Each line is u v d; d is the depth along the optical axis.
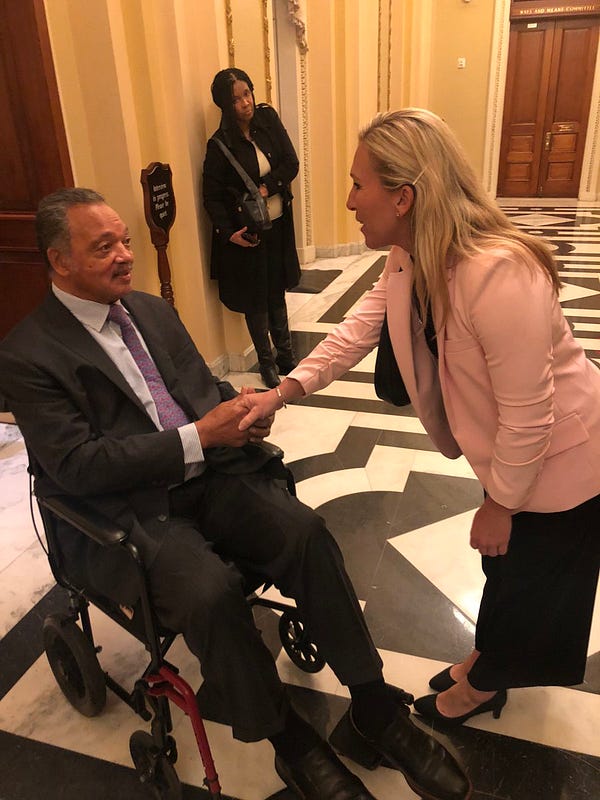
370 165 1.23
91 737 1.77
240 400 1.62
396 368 1.54
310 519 1.59
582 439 1.31
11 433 3.51
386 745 1.54
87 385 1.55
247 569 1.65
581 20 9.73
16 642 2.11
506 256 1.16
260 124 3.58
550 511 1.36
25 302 3.51
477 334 1.22
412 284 1.34
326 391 3.84
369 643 1.56
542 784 1.60
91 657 1.71
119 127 3.16
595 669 1.92
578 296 5.50
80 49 3.05
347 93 6.36
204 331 3.78
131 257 1.56
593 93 10.07
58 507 1.53
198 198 3.56
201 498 1.72
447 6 9.56
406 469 2.98
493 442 1.35
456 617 2.12
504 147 10.89
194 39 3.34
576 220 9.09
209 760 1.42
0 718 1.84
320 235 6.96
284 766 1.51
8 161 3.21
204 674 1.43
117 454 1.49
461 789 1.49
